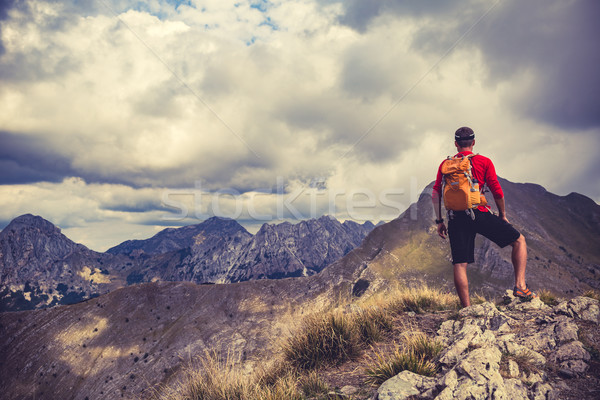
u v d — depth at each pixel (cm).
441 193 612
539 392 329
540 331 459
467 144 575
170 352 12431
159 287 16575
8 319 15975
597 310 490
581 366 371
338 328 556
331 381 461
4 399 12306
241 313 13475
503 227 562
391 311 681
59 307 16475
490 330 484
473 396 313
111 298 16400
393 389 357
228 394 446
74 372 12875
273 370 510
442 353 429
